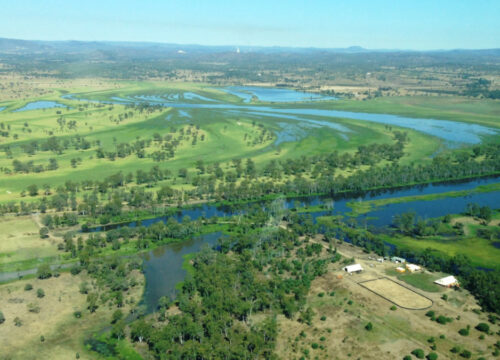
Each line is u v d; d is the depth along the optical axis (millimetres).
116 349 139125
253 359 130375
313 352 135000
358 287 172500
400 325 147250
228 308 152250
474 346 135875
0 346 138500
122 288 174375
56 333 146375
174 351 132750
